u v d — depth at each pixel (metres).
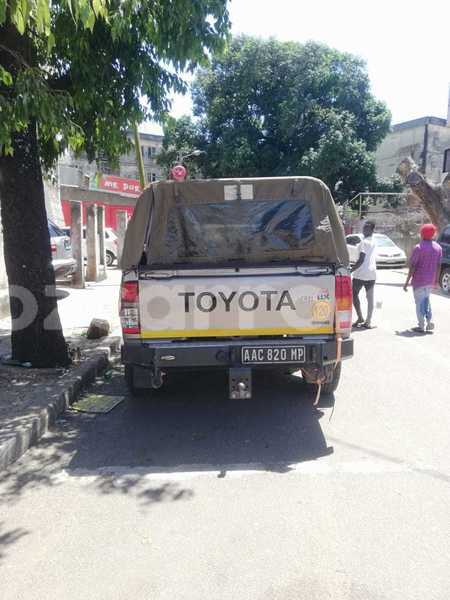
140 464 4.22
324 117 30.94
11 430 4.48
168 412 5.42
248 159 31.55
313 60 31.28
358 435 4.76
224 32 5.86
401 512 3.44
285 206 5.28
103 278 16.80
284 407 5.52
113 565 2.95
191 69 6.02
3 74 4.68
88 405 5.57
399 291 14.57
